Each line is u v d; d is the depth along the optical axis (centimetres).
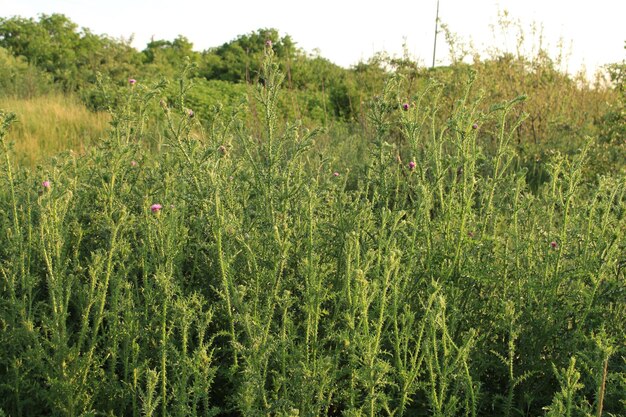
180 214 335
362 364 261
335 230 342
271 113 309
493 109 335
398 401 284
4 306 308
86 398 269
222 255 285
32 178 379
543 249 330
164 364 255
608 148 741
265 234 311
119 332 280
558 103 954
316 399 265
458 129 329
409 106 348
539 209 360
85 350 305
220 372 290
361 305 239
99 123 1108
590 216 300
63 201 300
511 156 357
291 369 257
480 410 311
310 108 1530
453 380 290
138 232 354
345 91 1591
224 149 327
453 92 862
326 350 308
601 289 308
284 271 325
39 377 293
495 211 374
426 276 326
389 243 273
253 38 2592
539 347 302
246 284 314
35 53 2450
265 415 244
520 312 302
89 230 347
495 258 342
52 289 258
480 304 328
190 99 1475
